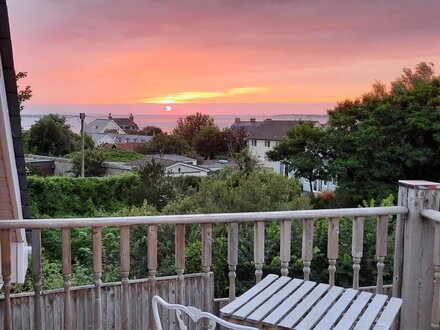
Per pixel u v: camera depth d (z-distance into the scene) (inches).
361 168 665.0
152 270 97.4
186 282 143.3
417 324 105.5
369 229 198.7
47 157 994.7
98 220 91.6
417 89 711.1
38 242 90.6
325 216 102.1
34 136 1116.5
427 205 104.2
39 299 91.7
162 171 611.8
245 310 78.4
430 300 105.7
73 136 1179.9
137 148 1441.9
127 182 725.3
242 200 362.3
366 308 80.1
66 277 91.7
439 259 97.9
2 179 107.9
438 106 664.4
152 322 97.8
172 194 554.9
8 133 98.7
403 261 107.0
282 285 90.6
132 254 252.4
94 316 94.4
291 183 407.8
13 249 119.1
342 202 684.7
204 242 102.0
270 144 1339.8
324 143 742.5
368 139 660.1
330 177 764.0
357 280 106.0
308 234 102.7
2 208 119.5
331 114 750.5
